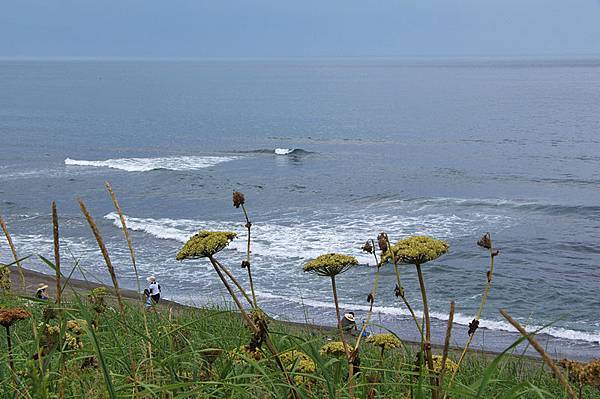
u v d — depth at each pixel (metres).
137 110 140.38
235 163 70.19
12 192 53.03
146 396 2.59
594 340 23.00
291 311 25.28
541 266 31.88
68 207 47.28
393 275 29.67
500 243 36.03
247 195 52.06
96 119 121.25
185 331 3.79
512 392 2.24
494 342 22.25
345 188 54.47
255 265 31.39
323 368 2.47
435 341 22.08
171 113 134.25
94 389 2.54
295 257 32.66
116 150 81.69
